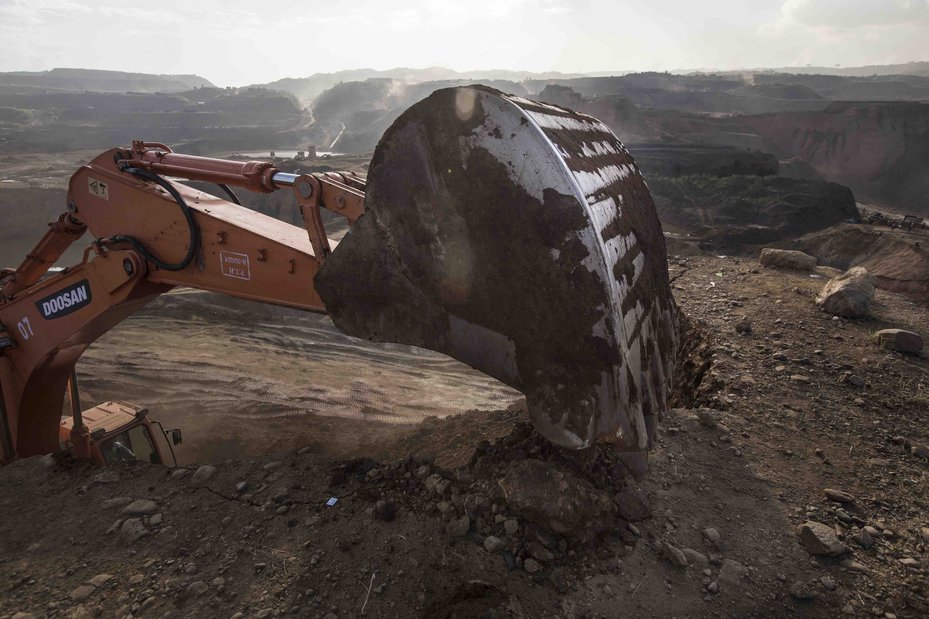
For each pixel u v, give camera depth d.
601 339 2.72
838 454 4.55
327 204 3.59
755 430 4.80
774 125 130.50
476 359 3.07
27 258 5.02
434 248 3.04
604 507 3.38
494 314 2.96
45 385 5.45
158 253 4.37
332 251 3.54
